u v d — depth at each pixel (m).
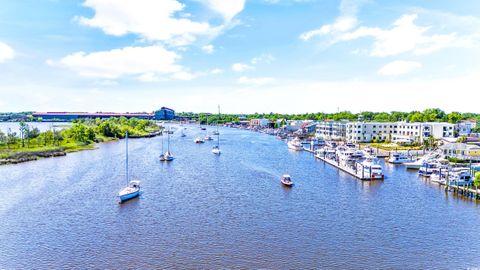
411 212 72.38
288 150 187.25
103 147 191.12
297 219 67.56
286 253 52.47
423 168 112.88
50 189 89.38
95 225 63.94
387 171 122.12
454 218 68.44
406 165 128.25
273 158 154.12
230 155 163.00
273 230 61.62
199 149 188.12
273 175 112.75
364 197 84.38
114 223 64.94
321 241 56.88
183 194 86.00
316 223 65.31
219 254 52.06
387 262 49.81
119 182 98.56
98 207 74.62
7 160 129.75
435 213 71.69
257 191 89.81
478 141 169.62
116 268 47.88
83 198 81.31
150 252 52.75
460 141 166.00
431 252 53.00
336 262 49.69
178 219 67.31
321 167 130.12
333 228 62.72
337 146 181.88
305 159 151.88
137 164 131.88
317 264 49.06
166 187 93.44
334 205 77.31
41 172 112.38
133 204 76.94
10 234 59.50
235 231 61.09
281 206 76.25
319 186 96.56
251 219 67.38
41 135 189.38
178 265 48.72
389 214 70.94
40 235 59.12
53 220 66.38
